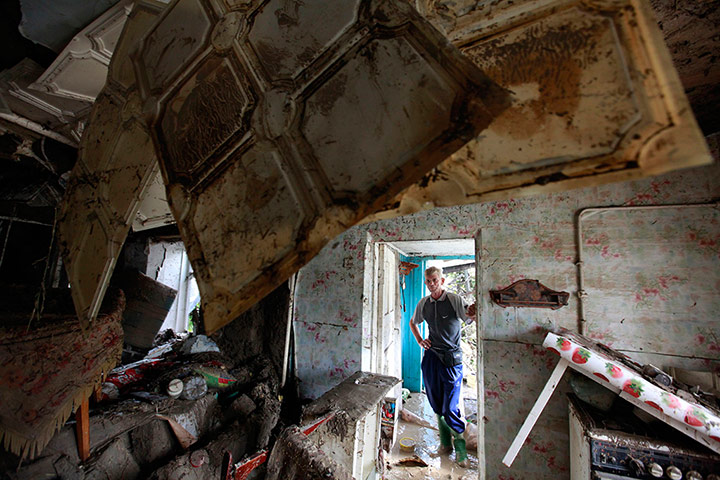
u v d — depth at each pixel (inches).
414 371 161.0
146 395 78.2
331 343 105.4
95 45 49.1
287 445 51.8
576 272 77.7
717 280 66.7
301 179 19.4
